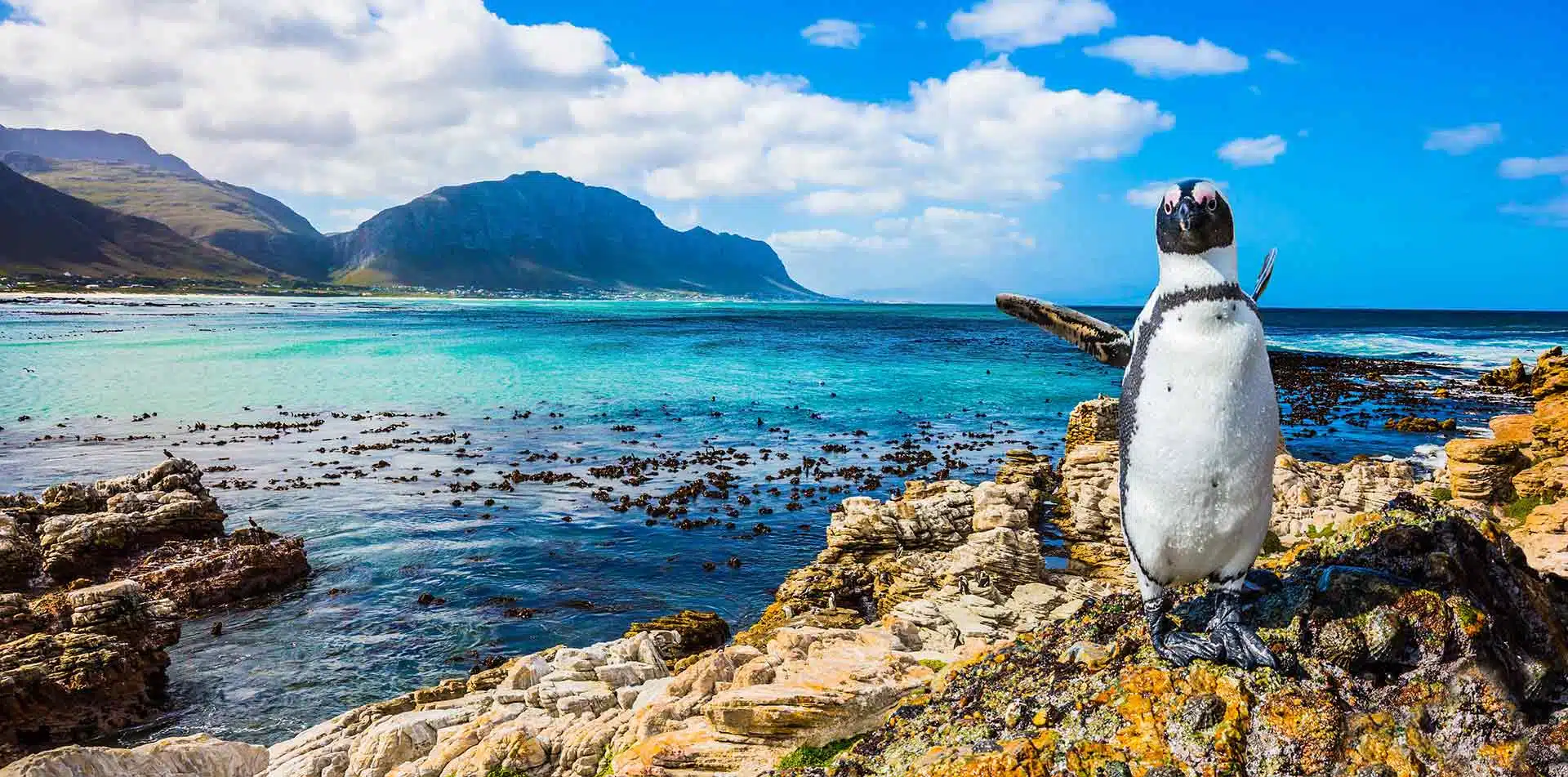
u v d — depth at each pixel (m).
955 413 52.12
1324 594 5.83
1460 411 51.25
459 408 53.97
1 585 20.92
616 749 10.10
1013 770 5.25
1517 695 5.51
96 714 15.73
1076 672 6.14
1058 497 23.69
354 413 51.25
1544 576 6.89
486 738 11.08
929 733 6.23
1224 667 5.57
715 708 9.22
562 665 13.09
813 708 8.99
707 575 23.56
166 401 54.72
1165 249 5.37
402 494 32.03
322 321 145.00
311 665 18.20
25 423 46.34
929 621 15.00
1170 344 5.33
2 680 15.04
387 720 12.73
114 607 17.84
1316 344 111.19
